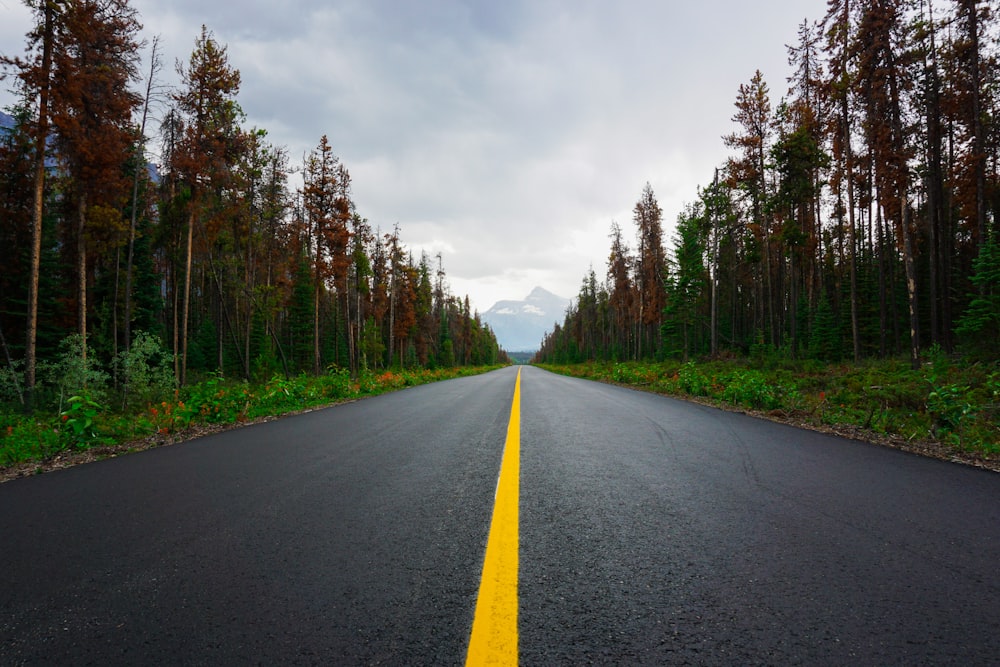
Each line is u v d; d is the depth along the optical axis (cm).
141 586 224
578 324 9400
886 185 1869
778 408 1041
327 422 922
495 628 180
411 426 823
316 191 2853
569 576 228
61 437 698
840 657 160
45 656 167
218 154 2238
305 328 4644
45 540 292
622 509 339
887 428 763
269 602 206
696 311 4438
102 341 2480
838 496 371
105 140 1881
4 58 1544
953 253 3222
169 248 2825
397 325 5434
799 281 4353
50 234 2531
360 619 190
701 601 202
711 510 336
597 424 811
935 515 322
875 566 238
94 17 1755
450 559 252
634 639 172
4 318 2375
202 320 4512
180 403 930
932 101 2322
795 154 2672
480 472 463
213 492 404
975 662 156
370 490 401
